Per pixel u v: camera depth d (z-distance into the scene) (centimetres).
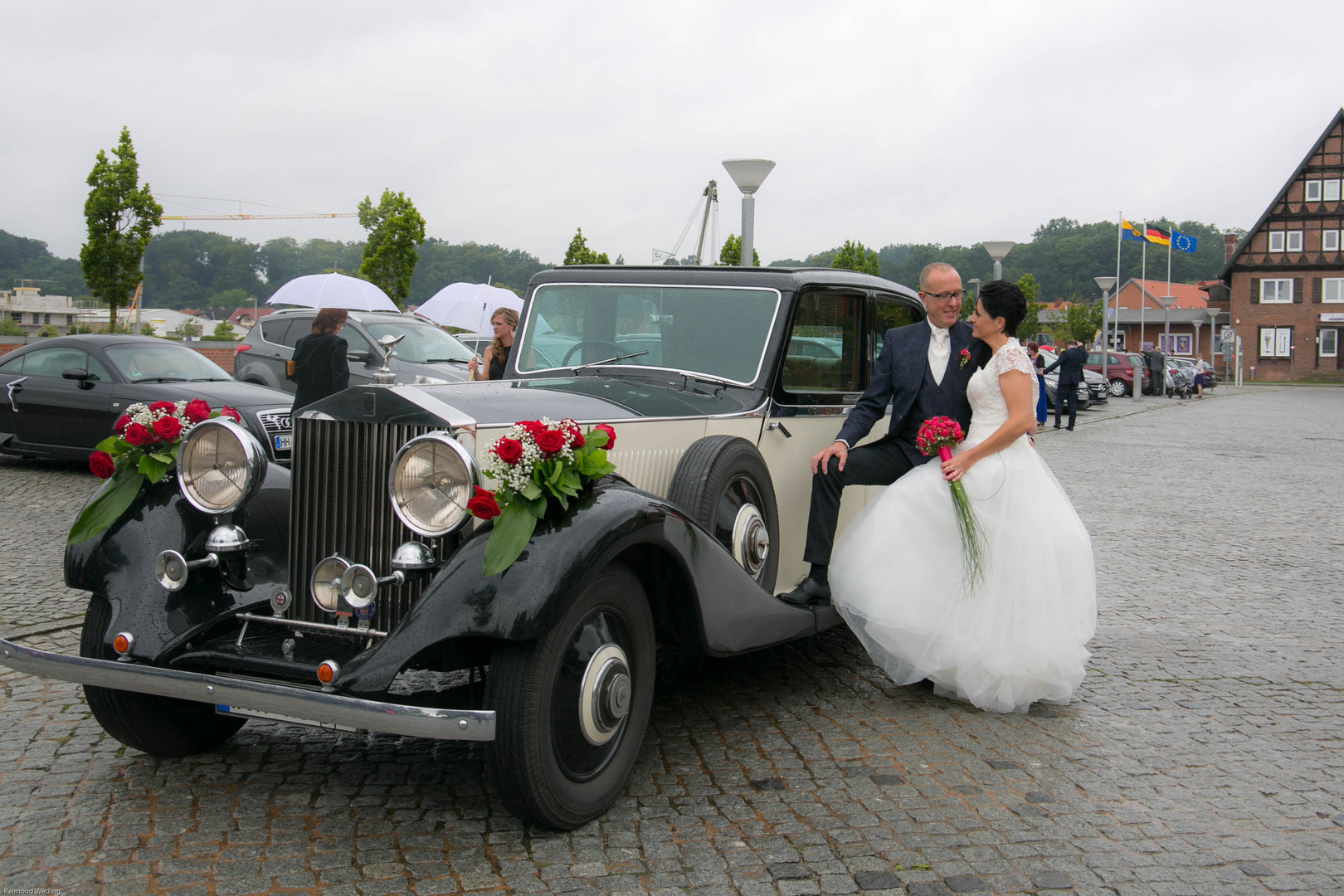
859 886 271
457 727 262
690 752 367
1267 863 289
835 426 489
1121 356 3675
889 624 412
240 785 332
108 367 1000
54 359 1033
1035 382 420
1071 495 1102
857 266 3706
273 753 362
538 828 303
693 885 271
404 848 290
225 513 322
